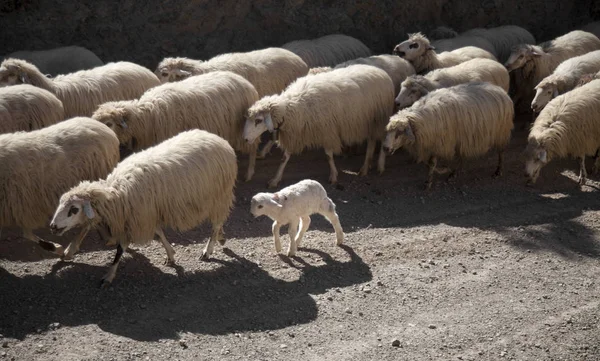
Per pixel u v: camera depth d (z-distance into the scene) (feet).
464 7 59.31
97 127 30.19
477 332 24.48
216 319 24.98
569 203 36.45
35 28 49.47
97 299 25.96
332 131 37.22
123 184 26.21
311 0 54.90
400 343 23.67
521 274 28.86
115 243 30.73
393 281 28.07
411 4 57.11
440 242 31.63
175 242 31.12
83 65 45.75
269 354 22.88
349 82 37.81
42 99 33.96
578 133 37.24
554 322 25.22
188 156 27.58
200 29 52.44
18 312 24.82
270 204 28.02
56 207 28.84
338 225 30.71
